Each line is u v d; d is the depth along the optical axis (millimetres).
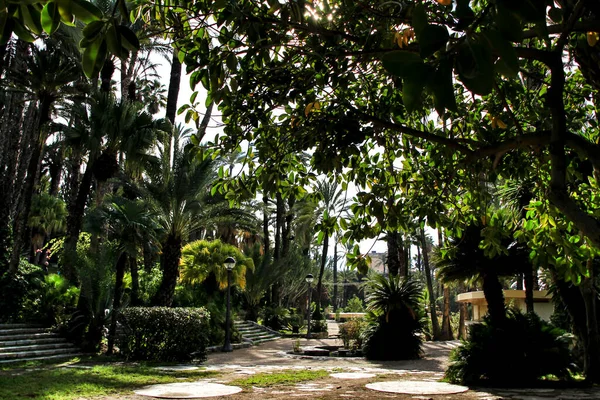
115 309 15820
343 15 4156
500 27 1417
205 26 3947
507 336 10609
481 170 5867
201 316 15430
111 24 1849
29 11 1871
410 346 16953
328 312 67812
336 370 13109
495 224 6211
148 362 14016
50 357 14250
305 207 34219
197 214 18531
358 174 5977
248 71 4445
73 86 20891
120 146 18547
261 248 40219
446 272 13086
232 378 10773
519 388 9711
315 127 4816
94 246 18594
